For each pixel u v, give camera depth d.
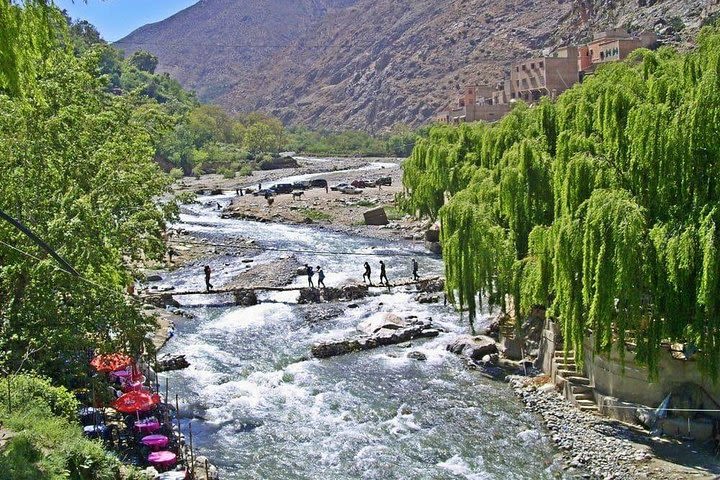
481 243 37.91
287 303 51.75
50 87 29.36
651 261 26.86
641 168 29.00
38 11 14.37
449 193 65.12
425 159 76.25
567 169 30.95
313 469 27.11
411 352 39.66
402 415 31.83
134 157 37.06
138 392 28.09
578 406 31.19
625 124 30.59
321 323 46.56
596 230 27.52
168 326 45.38
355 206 100.94
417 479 26.08
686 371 28.14
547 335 35.34
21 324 25.17
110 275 26.31
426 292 53.09
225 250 72.12
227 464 27.52
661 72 32.56
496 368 37.06
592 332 30.58
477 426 30.28
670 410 28.00
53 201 26.02
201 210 104.81
